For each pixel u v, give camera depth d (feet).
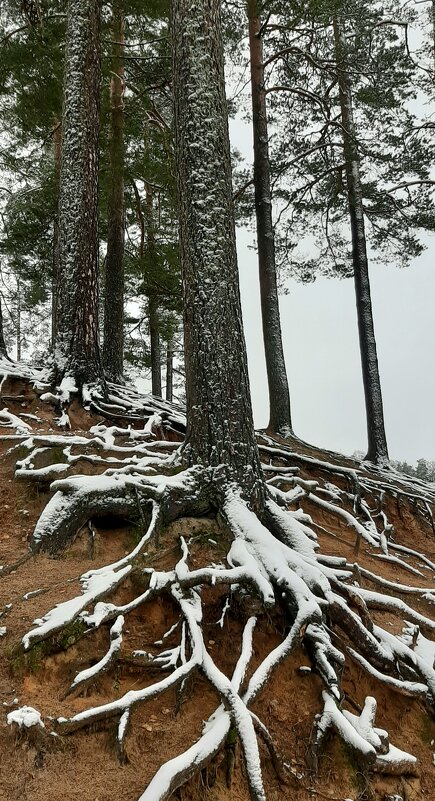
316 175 43.78
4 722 7.55
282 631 11.16
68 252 23.08
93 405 21.30
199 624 10.23
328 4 32.24
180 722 8.91
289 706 9.96
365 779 9.05
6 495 14.26
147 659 9.57
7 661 8.73
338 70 37.35
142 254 44.09
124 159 37.76
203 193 14.87
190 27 15.44
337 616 11.41
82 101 23.99
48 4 31.68
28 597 10.19
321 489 23.63
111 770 7.64
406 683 11.19
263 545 12.09
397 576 19.36
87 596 9.98
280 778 8.71
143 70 36.63
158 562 11.85
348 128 41.96
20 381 22.02
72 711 8.20
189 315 14.73
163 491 12.74
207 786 7.89
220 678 8.95
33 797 6.86
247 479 13.57
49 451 15.35
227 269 14.73
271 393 35.70
